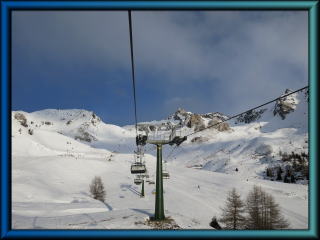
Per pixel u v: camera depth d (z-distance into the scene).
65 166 162.50
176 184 133.88
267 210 67.56
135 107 15.66
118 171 173.88
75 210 45.34
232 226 66.06
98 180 102.69
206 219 73.19
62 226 19.05
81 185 131.25
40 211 39.09
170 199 95.75
